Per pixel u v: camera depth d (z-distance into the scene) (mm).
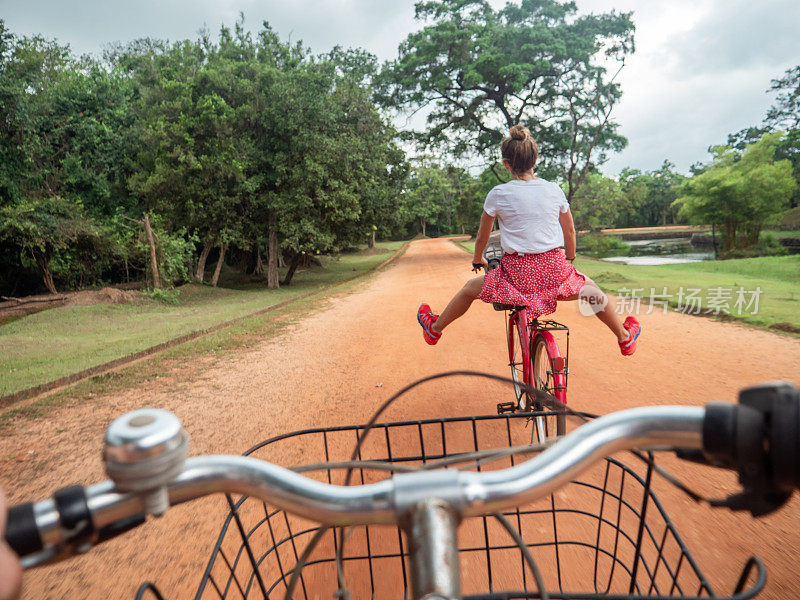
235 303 17609
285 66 27766
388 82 38438
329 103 24078
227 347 8641
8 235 19484
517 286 3232
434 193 98375
